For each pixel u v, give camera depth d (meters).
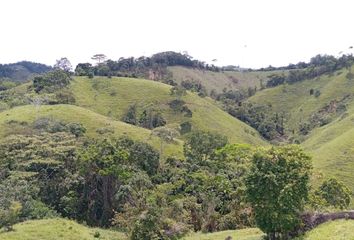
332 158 105.06
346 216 39.22
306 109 178.12
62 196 72.38
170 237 48.94
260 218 40.53
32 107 115.81
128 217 55.88
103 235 54.53
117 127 107.62
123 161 74.62
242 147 87.56
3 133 95.31
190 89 181.88
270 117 174.25
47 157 77.75
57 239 47.53
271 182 39.81
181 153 99.75
